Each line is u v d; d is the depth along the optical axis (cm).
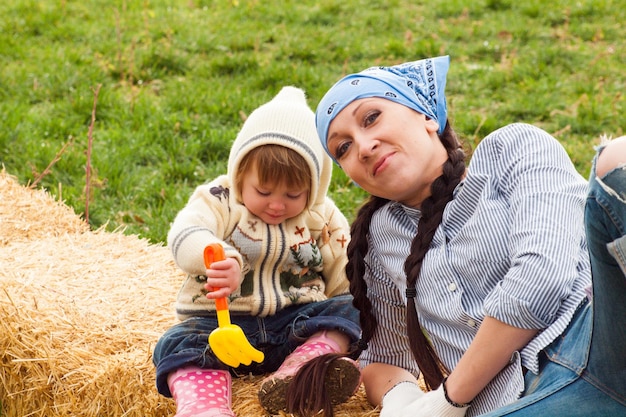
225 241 288
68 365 289
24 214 408
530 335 217
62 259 359
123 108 610
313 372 251
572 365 205
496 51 749
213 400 256
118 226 446
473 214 239
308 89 663
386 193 247
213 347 245
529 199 227
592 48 754
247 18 870
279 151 279
